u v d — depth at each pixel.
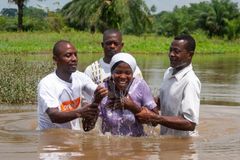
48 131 6.17
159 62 26.67
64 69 6.06
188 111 5.77
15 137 6.07
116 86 5.80
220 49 49.59
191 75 5.87
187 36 5.92
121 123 5.91
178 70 5.96
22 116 8.16
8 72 12.18
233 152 5.42
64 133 6.09
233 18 73.06
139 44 42.75
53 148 5.46
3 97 10.38
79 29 54.69
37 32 49.31
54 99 5.94
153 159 5.06
